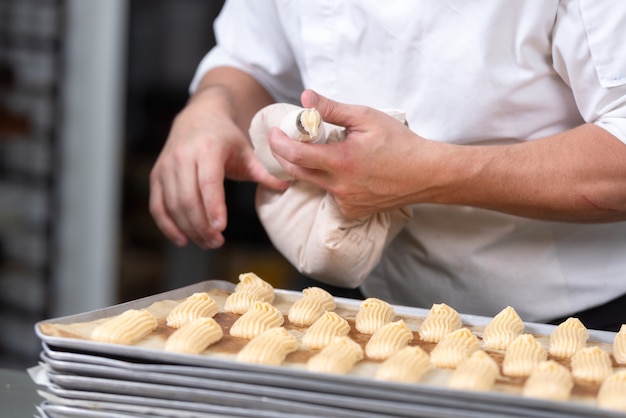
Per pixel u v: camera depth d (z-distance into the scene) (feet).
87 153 12.62
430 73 4.96
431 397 3.11
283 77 6.17
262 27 6.04
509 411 3.07
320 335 3.99
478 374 3.44
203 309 4.29
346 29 5.11
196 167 5.49
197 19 12.19
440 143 4.65
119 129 12.59
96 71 12.41
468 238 5.24
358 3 5.01
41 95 12.21
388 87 5.11
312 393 3.17
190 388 3.27
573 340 4.06
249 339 4.04
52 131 12.25
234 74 6.21
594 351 3.80
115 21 12.31
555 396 3.30
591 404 3.37
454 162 4.60
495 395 3.06
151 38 12.36
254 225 12.34
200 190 5.47
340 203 4.75
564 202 4.67
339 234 4.87
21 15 12.03
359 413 3.16
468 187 4.68
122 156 12.66
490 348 4.12
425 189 4.70
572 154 4.62
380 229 5.00
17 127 11.64
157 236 12.84
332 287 6.38
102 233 12.80
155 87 12.46
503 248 5.22
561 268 5.20
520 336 3.93
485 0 4.74
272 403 3.20
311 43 5.25
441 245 5.30
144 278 12.94
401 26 4.91
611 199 4.65
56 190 12.38
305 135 4.55
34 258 12.55
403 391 3.13
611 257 5.20
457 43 4.84
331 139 4.75
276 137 4.57
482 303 5.37
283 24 5.50
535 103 4.93
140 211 12.85
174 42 12.32
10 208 12.31
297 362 3.73
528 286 5.24
